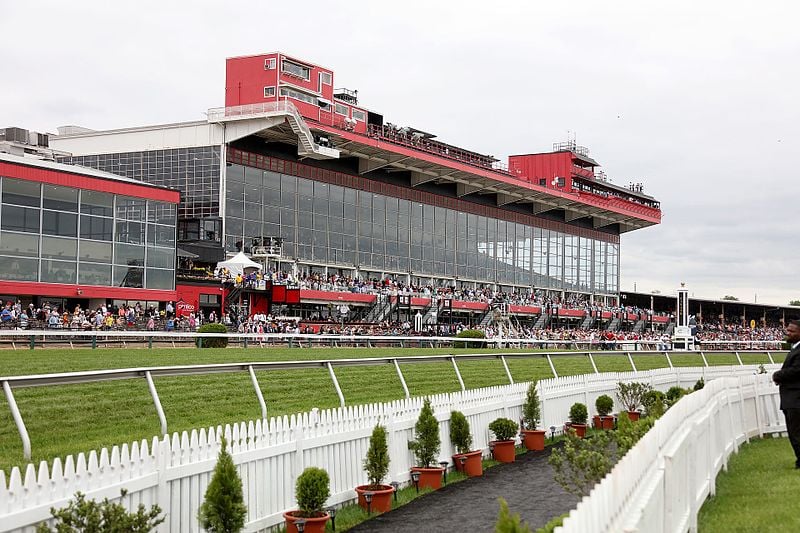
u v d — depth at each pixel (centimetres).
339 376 2469
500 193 8619
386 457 1315
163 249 4994
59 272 4469
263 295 5906
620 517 650
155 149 6259
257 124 5950
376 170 7456
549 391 2162
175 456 956
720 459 1452
